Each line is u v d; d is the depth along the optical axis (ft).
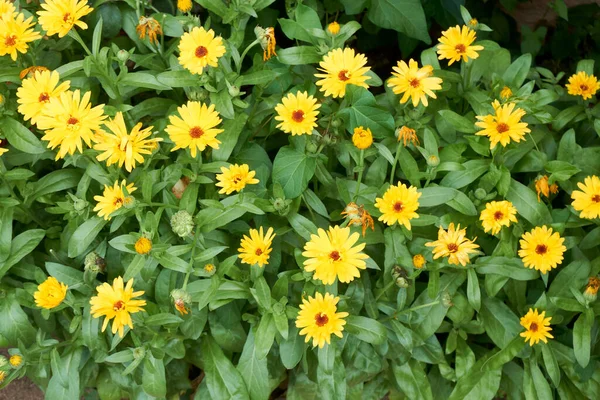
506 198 3.96
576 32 5.39
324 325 3.58
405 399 4.09
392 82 3.90
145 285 3.91
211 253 3.72
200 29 3.84
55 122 3.70
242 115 4.02
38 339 3.76
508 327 3.92
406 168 3.96
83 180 3.93
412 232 4.00
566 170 3.95
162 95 4.44
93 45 3.97
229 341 3.92
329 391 3.84
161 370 3.80
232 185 3.70
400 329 3.84
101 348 3.83
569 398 4.01
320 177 4.00
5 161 4.06
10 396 4.46
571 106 4.56
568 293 3.94
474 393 3.93
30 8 4.41
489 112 4.14
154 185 3.89
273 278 3.96
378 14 4.62
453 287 3.92
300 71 4.43
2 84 4.12
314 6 4.59
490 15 5.33
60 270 3.81
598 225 4.01
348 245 3.62
